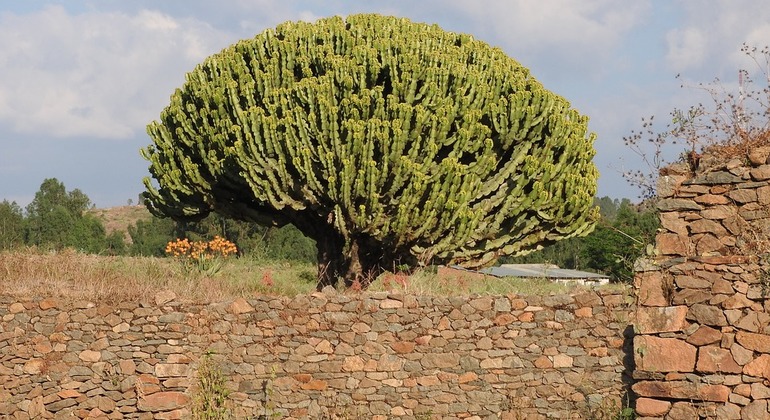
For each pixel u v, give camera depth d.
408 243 16.03
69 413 10.94
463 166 15.59
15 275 12.56
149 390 10.80
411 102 16.14
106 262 15.95
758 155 7.73
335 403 10.50
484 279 12.85
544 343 10.17
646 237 9.75
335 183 15.65
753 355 7.54
